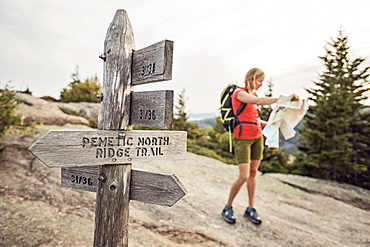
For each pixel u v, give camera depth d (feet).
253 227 9.84
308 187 17.38
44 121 24.86
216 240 8.45
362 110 26.81
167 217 9.95
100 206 4.93
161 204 4.96
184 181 15.51
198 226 9.42
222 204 12.19
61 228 7.93
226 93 10.07
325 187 17.71
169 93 4.75
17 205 9.23
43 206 9.48
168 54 4.62
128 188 5.14
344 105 23.77
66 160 4.38
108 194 4.91
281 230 9.87
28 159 15.05
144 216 9.78
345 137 23.15
